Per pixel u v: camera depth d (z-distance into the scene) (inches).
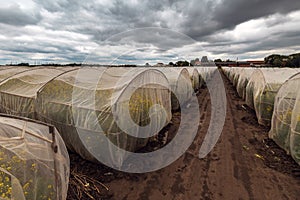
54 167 98.0
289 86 200.2
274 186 146.9
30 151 91.7
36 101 206.7
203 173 165.9
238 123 295.1
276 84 274.7
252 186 147.7
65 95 190.7
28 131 99.3
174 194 139.9
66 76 233.9
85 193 137.0
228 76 1177.4
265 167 172.4
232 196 137.6
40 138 99.4
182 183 152.5
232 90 676.7
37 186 89.1
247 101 411.2
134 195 138.3
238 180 155.5
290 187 145.2
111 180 153.4
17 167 84.4
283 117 195.0
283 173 162.1
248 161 183.6
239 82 550.6
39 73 307.4
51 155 98.6
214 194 139.9
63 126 178.2
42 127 108.1
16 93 235.9
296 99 173.8
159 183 152.3
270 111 270.2
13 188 77.4
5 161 83.0
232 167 174.4
